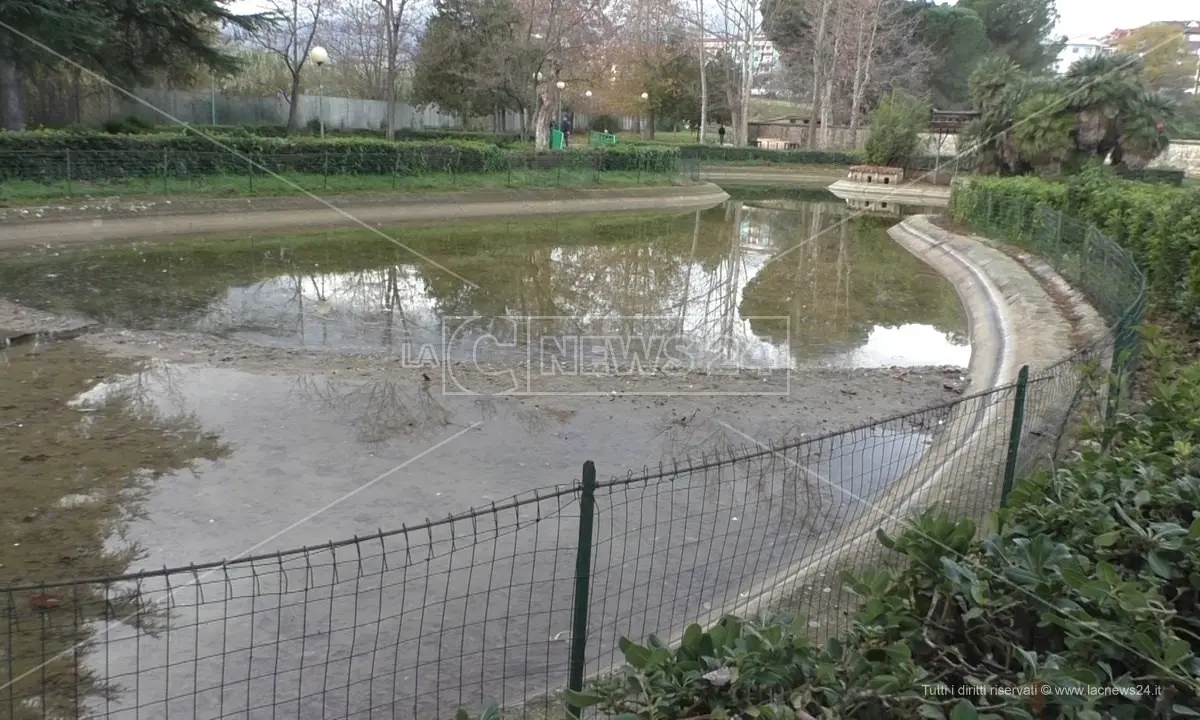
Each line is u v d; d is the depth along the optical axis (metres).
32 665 3.69
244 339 9.76
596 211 26.67
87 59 22.25
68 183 17.94
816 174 42.19
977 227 20.83
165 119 26.28
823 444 6.75
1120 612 2.30
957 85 50.50
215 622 4.04
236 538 4.94
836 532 5.16
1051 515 2.93
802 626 2.41
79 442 6.32
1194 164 33.88
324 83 41.50
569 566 4.67
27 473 5.73
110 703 3.47
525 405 7.58
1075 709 2.04
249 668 3.42
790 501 5.66
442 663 3.78
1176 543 2.65
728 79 46.59
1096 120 23.62
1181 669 2.15
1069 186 16.03
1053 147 24.22
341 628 4.03
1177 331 8.74
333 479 5.84
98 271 13.62
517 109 37.69
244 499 5.47
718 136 52.50
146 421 6.82
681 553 4.49
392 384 8.03
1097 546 2.71
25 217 16.19
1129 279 9.12
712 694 2.09
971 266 16.53
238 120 32.31
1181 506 3.01
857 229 24.89
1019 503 3.14
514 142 33.84
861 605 2.77
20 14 19.25
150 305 11.38
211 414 7.04
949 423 6.40
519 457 6.36
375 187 22.89
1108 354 6.61
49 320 9.90
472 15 34.16
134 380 7.87
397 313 11.54
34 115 24.22
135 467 5.91
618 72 46.34
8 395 7.30
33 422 6.69
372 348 9.55
